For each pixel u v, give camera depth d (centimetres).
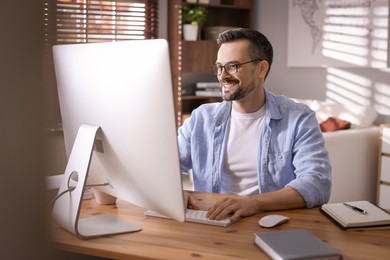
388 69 450
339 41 484
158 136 117
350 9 473
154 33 488
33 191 43
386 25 448
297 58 519
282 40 536
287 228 138
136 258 115
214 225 140
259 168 195
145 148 121
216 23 566
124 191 136
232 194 183
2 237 42
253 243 125
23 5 39
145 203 130
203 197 176
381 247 122
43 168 43
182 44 509
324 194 168
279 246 114
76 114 139
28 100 41
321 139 191
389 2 445
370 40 461
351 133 402
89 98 133
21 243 43
